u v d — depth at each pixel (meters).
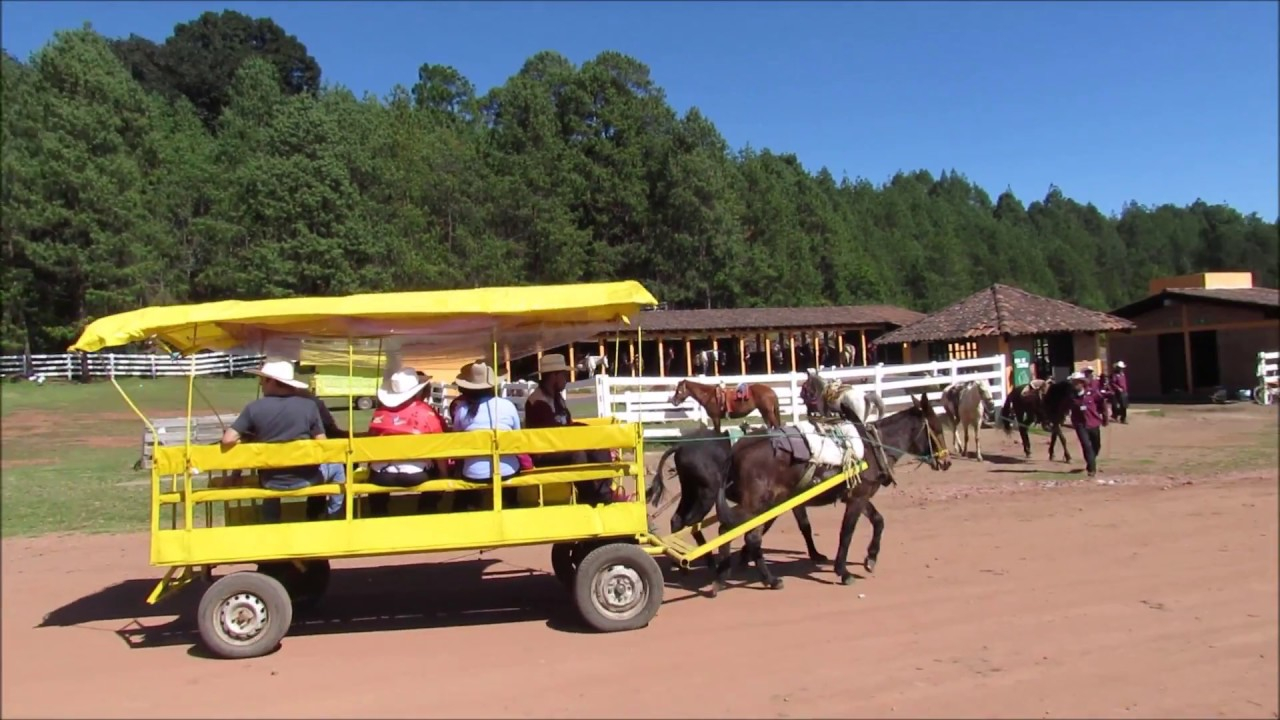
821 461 9.88
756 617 8.88
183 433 14.65
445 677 7.39
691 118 73.69
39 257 48.44
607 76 75.62
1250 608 8.70
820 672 7.27
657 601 8.55
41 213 49.12
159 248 54.34
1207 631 8.05
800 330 46.88
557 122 73.94
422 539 8.19
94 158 51.00
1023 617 8.61
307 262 53.69
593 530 8.47
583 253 67.56
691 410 22.89
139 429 29.91
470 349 11.32
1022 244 121.94
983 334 30.36
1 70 54.00
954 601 9.23
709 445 9.94
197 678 7.48
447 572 11.19
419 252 59.25
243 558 7.96
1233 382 36.94
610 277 69.62
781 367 53.38
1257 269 115.56
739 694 6.83
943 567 10.70
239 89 75.56
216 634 7.93
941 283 98.00
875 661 7.50
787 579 10.39
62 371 45.22
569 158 71.75
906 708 6.49
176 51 95.62
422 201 63.84
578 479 8.60
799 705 6.59
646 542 9.02
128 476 20.48
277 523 8.17
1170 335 39.16
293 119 56.25
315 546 8.03
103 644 8.52
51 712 6.73
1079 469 18.47
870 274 85.56
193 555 7.93
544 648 8.09
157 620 9.37
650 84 77.69
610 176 71.06
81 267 49.09
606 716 6.46
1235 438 23.08
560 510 8.43
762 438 9.96
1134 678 6.98
